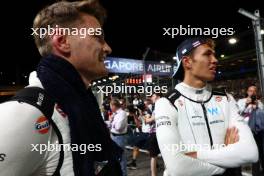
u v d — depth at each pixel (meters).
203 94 1.57
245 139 1.48
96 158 0.82
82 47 0.88
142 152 9.56
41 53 0.90
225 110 1.58
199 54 1.56
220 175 1.45
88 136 0.78
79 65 0.89
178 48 1.69
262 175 5.36
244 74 9.80
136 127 8.45
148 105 7.68
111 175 0.86
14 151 0.67
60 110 0.75
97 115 0.89
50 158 0.73
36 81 0.80
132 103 10.26
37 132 0.70
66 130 0.75
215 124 1.54
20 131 0.68
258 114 5.34
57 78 0.79
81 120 0.78
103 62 0.95
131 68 9.28
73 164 0.74
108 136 0.90
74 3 0.93
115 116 6.36
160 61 9.11
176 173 1.44
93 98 0.95
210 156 1.45
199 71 1.57
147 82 8.65
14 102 0.71
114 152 0.91
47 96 0.75
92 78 0.94
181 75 1.74
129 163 7.63
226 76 10.15
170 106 1.53
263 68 4.30
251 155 1.44
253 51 9.44
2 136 0.67
